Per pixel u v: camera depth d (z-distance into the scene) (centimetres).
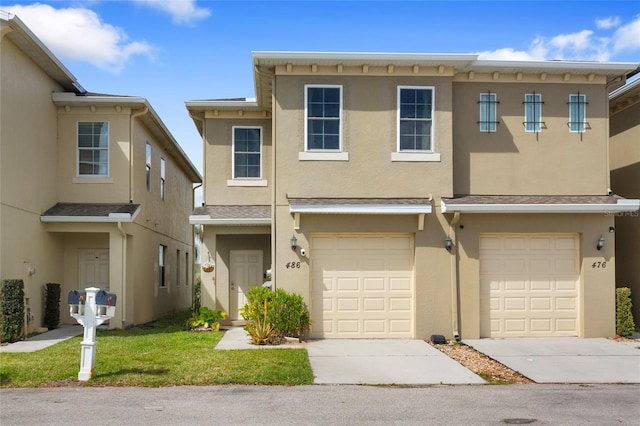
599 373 984
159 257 2059
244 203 1728
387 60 1289
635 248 1500
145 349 1153
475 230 1328
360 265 1334
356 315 1326
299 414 727
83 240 1680
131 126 1648
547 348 1208
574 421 703
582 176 1388
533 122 1385
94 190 1631
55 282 1605
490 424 691
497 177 1374
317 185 1315
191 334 1412
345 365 1034
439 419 711
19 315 1272
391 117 1327
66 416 707
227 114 1733
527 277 1355
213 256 1619
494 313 1347
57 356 1069
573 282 1362
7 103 1312
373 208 1271
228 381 896
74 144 1634
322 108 1322
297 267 1300
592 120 1396
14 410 734
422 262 1315
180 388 860
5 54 1304
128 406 755
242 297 1756
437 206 1324
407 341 1285
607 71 1366
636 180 1530
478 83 1380
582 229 1348
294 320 1238
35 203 1471
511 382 924
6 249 1303
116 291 1553
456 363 1059
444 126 1333
